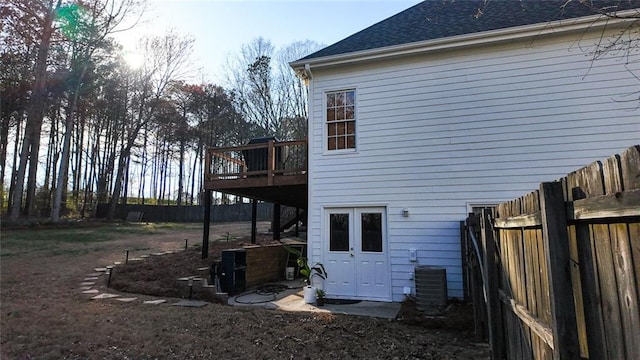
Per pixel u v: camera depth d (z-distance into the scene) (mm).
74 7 19219
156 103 26047
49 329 4996
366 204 7484
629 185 1091
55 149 25516
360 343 4652
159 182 33188
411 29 8266
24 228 16656
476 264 4836
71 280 8555
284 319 5680
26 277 8703
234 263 7906
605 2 6574
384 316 5949
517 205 2551
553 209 1653
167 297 7254
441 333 5156
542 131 6668
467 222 5594
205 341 4613
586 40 6625
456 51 7277
